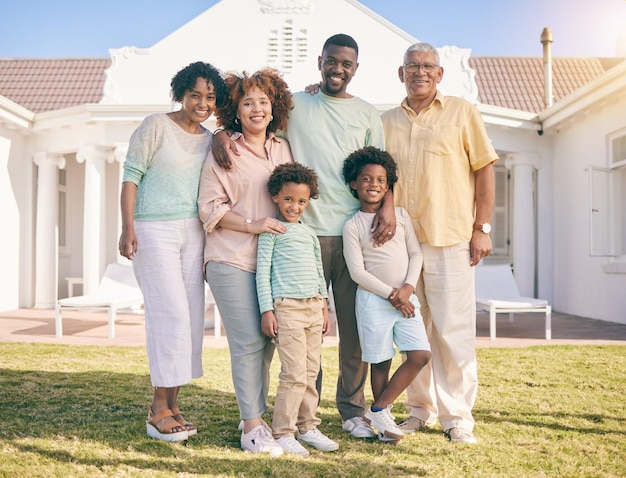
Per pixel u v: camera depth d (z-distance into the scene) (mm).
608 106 9570
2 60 15273
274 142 3451
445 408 3408
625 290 9172
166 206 3287
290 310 3141
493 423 3633
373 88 11461
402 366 3229
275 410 3174
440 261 3439
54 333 8102
